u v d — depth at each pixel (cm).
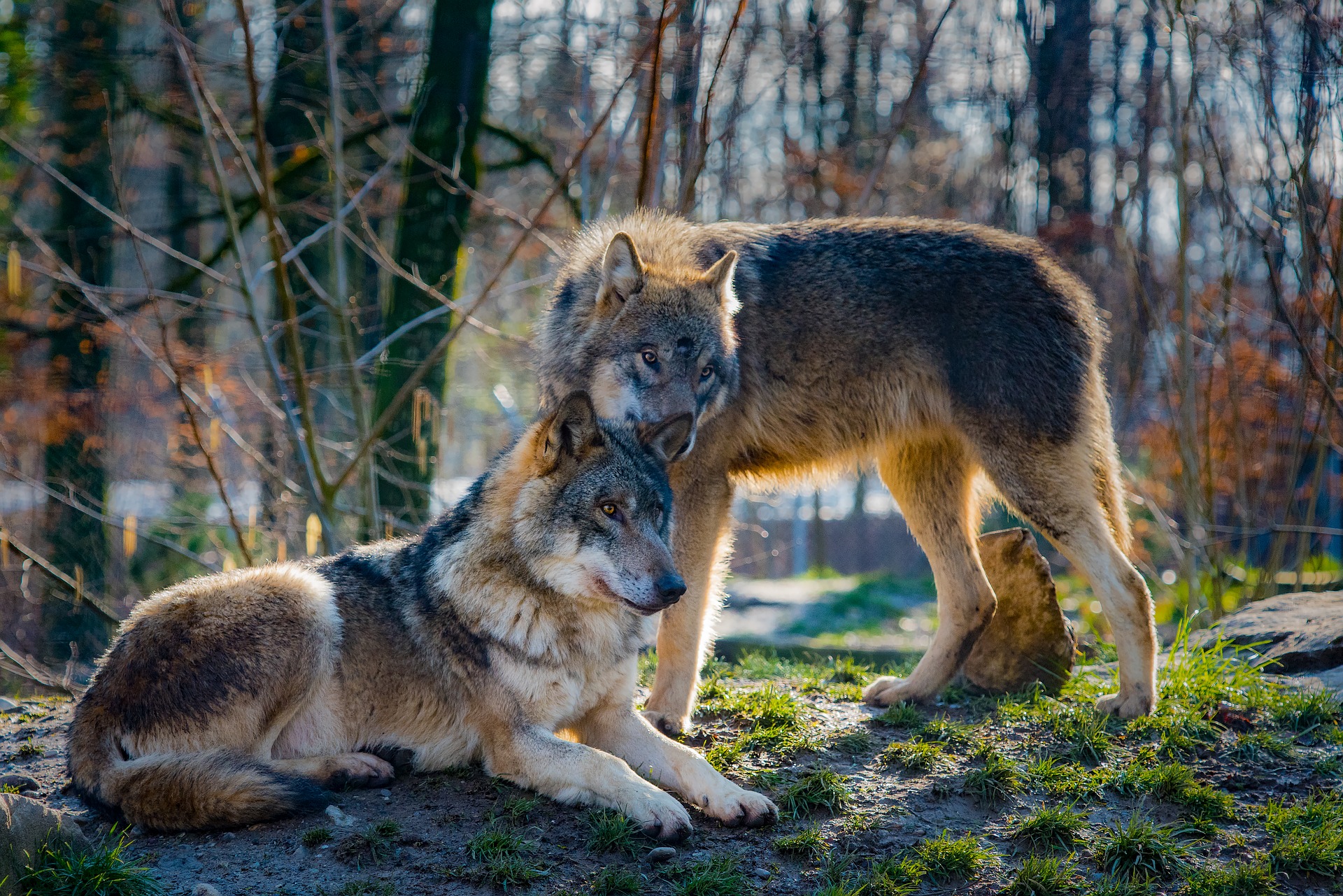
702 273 523
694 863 365
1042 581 547
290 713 417
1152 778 432
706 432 512
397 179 1327
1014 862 381
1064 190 1543
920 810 415
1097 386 535
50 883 327
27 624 1245
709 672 694
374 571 459
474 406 1773
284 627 413
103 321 1205
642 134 862
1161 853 378
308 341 1377
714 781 400
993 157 1664
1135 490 1198
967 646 547
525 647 412
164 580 1435
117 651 404
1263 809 425
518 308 1595
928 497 556
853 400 538
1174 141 941
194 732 397
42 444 1270
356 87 1267
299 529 1034
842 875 363
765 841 385
